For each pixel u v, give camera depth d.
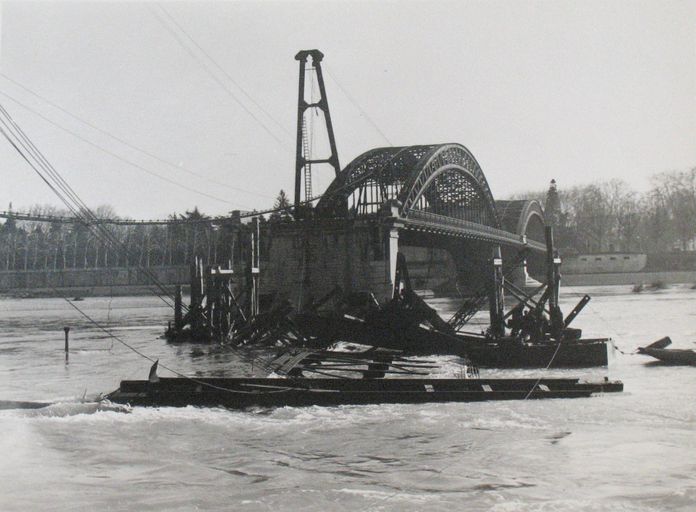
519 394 22.08
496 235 99.94
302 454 16.31
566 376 28.11
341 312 40.06
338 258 59.00
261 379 23.36
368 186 78.44
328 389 22.98
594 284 139.88
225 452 16.47
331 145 70.81
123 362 35.94
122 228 174.00
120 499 13.29
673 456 15.57
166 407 21.47
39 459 15.74
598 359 30.45
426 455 16.03
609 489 13.45
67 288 142.50
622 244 173.25
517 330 34.38
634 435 17.50
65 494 13.49
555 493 13.28
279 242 60.56
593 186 178.75
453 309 79.69
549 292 33.91
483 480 14.13
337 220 59.41
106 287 141.00
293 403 21.66
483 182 108.00
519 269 114.69
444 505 12.68
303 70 70.69
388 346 34.81
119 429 18.81
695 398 22.00
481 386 22.77
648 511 12.27
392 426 18.81
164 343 46.47
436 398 21.83
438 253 127.69
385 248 58.03
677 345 38.72
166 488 13.85
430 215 73.44
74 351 42.19
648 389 23.95
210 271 47.50
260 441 17.50
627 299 90.44
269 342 40.38
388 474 14.64
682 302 79.81
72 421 19.58
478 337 34.66
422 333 33.94
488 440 17.22
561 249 168.38
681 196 148.62
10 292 145.50
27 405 21.55
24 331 60.28
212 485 14.03
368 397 21.67
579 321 56.22
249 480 14.37
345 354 30.16
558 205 184.12
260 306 51.72
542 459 15.52
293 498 13.20
